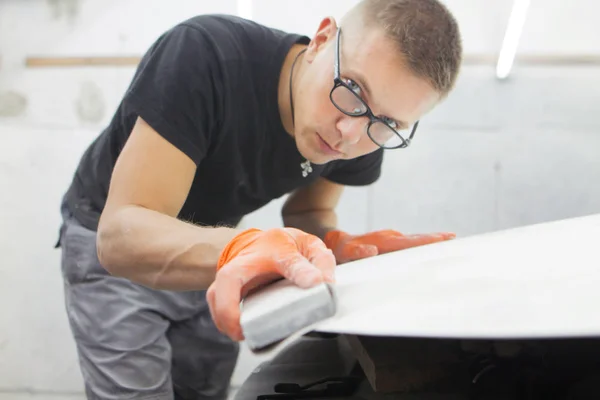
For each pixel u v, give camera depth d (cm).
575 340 71
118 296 132
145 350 131
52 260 256
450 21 95
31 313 250
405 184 267
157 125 94
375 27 92
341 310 61
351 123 96
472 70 274
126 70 274
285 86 109
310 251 72
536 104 271
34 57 274
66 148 267
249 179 122
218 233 84
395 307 59
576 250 74
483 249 87
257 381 94
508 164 268
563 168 267
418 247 107
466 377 79
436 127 271
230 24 109
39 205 262
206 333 151
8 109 270
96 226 132
